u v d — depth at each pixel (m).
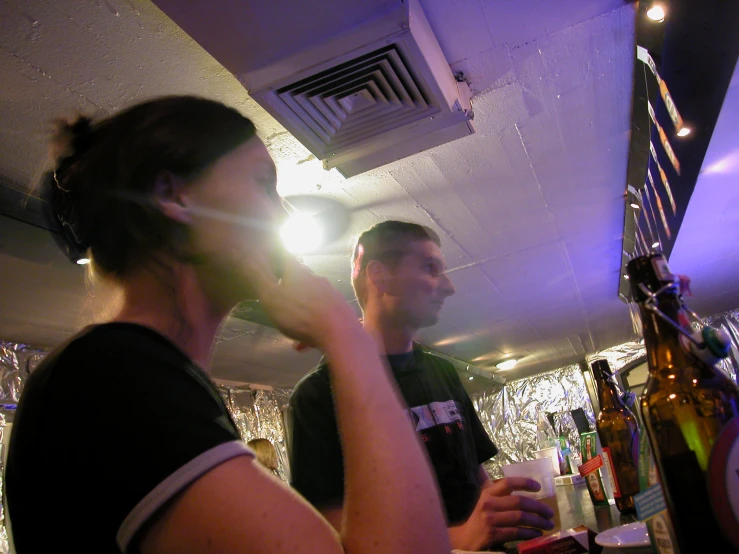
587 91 1.80
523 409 7.37
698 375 0.49
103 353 0.44
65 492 0.40
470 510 1.23
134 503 0.38
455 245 2.88
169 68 1.45
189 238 0.55
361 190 2.21
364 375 0.50
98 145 0.57
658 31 1.31
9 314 2.59
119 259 0.56
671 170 2.04
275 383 5.16
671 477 0.48
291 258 0.58
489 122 1.92
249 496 0.39
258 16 1.18
